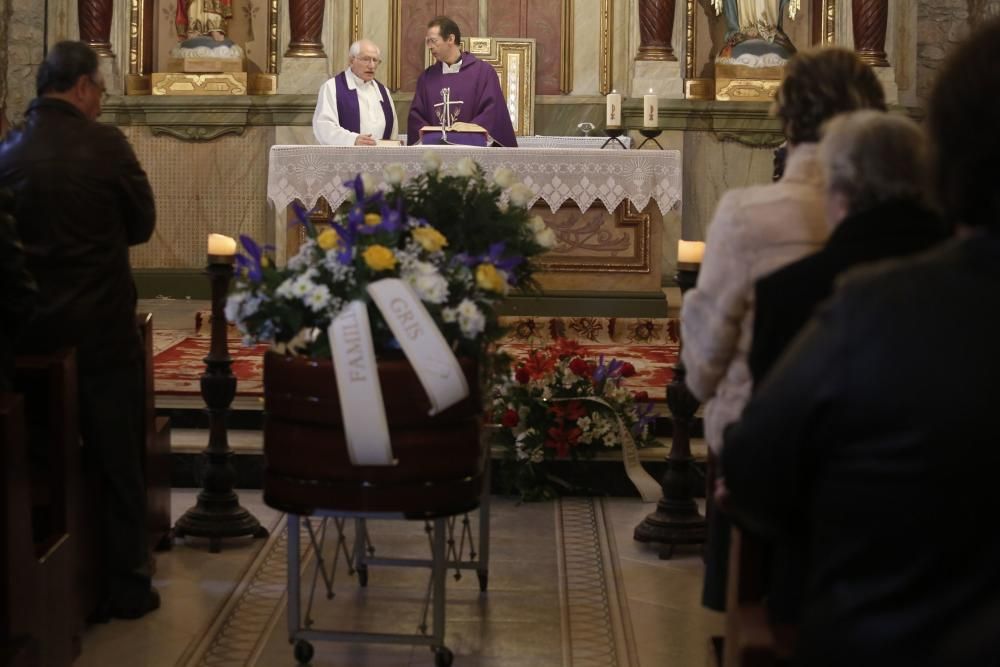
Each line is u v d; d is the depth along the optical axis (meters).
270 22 11.60
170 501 5.28
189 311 10.45
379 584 4.75
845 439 1.71
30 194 4.11
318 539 5.25
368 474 3.58
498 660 4.03
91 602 4.17
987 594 1.62
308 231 4.08
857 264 2.50
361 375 3.48
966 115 1.72
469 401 3.67
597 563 5.04
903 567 1.65
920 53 12.01
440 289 3.54
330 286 3.61
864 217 2.52
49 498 3.88
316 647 4.12
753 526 2.23
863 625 1.65
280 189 8.75
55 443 3.81
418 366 3.47
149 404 4.74
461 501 3.70
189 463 6.12
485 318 3.74
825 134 2.65
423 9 11.59
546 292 9.13
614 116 9.45
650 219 9.11
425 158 4.06
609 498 5.99
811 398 1.74
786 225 2.93
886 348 1.68
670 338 8.97
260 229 11.37
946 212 1.80
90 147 4.18
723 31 11.70
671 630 4.32
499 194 4.05
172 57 11.39
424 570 4.92
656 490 5.85
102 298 4.18
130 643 4.13
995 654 1.56
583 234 9.13
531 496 5.91
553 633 4.27
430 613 4.44
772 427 1.79
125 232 4.34
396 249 3.62
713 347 3.01
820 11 11.70
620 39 11.57
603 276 9.16
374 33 11.59
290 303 3.62
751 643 2.44
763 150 11.36
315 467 3.62
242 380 7.00
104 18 11.30
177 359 7.75
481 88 10.01
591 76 11.60
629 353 8.45
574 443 5.94
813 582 1.75
